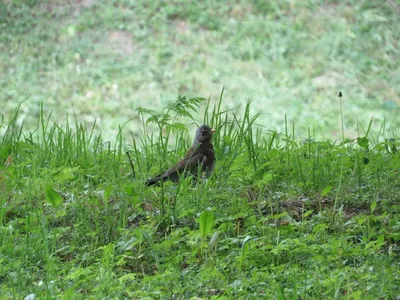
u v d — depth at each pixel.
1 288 8.46
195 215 10.47
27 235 9.46
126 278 8.36
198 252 9.26
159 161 12.94
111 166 12.66
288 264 8.86
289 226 9.67
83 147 14.24
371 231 9.60
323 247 9.11
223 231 9.73
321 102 26.06
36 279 8.92
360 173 11.95
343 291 8.31
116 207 10.72
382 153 13.55
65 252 9.66
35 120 24.22
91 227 10.34
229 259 9.08
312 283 8.18
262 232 9.93
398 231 9.97
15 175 11.95
